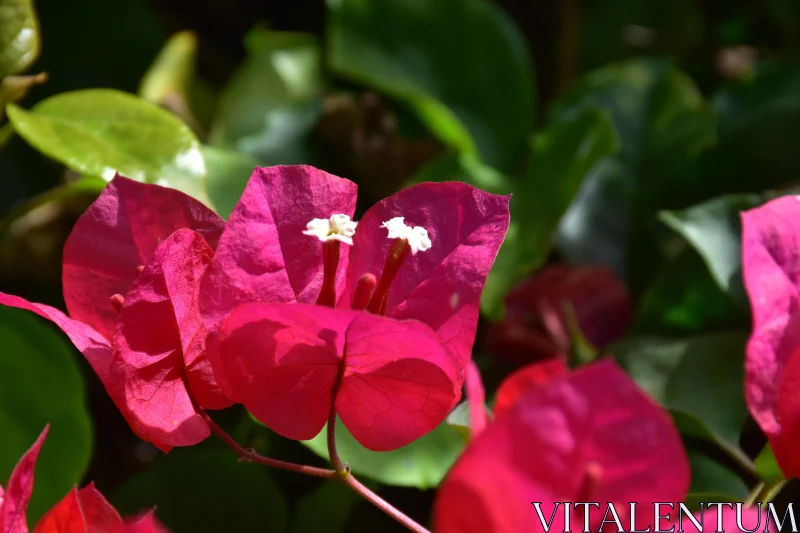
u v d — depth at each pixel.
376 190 0.41
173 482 0.32
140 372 0.25
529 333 0.36
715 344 0.34
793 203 0.26
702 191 0.39
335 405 0.26
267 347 0.25
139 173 0.30
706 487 0.31
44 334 0.32
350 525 0.34
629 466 0.22
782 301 0.26
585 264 0.39
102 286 0.27
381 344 0.25
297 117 0.41
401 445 0.26
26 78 0.31
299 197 0.26
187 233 0.25
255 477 0.32
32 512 0.30
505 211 0.27
